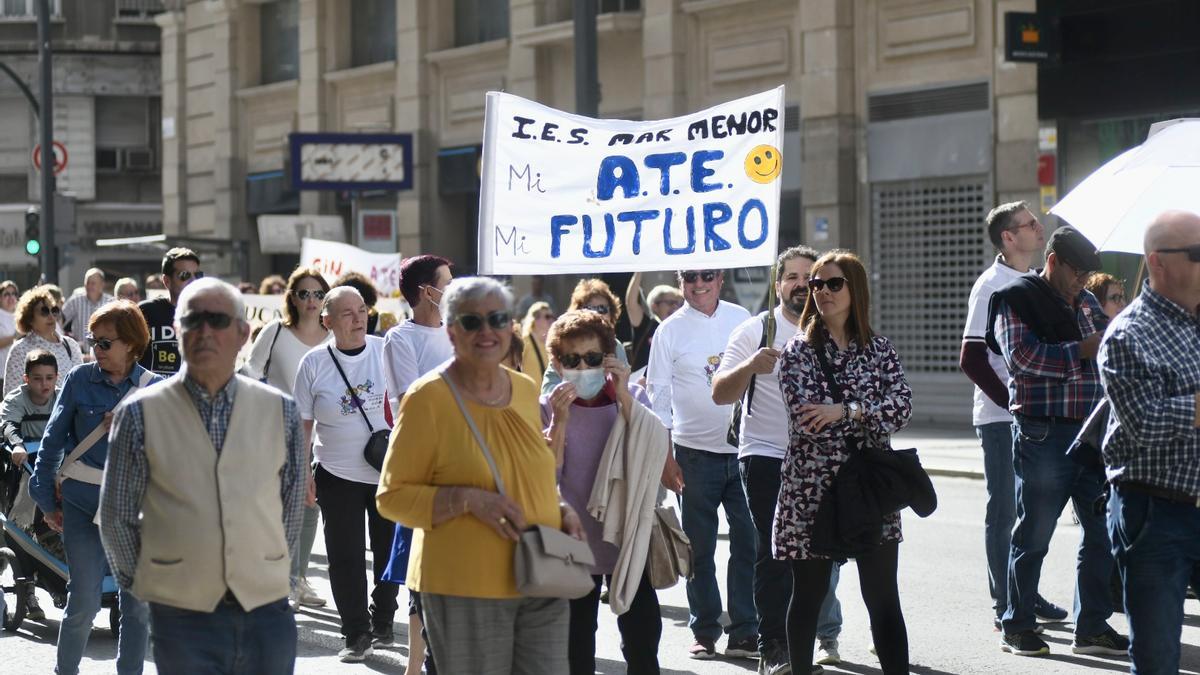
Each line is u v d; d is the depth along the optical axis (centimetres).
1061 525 1228
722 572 1081
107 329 722
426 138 2914
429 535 520
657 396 838
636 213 765
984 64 2034
